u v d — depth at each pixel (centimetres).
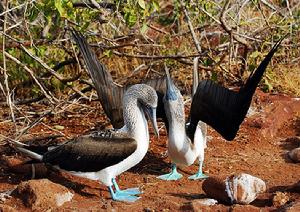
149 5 1040
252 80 834
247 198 776
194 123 870
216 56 1224
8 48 1112
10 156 944
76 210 774
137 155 821
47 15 987
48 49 1166
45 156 826
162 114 895
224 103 858
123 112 832
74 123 1116
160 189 856
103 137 820
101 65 903
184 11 1175
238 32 1196
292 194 803
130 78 1248
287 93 1212
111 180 823
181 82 1245
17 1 1076
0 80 1180
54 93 1190
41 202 786
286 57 1282
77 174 824
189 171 923
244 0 1255
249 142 1020
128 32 1247
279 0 1394
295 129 1085
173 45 1293
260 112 1099
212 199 793
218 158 962
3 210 765
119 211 774
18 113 1130
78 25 1062
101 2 1109
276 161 949
